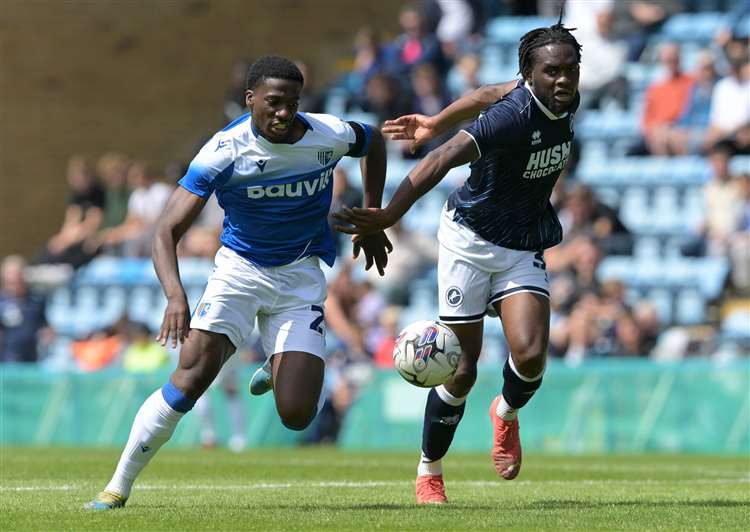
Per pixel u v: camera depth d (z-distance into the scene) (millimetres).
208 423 56719
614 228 67375
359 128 24516
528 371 24594
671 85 73000
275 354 23750
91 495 27406
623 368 54125
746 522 21891
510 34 82688
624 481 33938
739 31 77062
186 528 20297
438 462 26016
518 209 24797
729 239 65312
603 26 75938
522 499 27125
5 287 70812
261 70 22750
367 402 57031
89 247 80562
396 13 94500
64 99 94750
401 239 68625
